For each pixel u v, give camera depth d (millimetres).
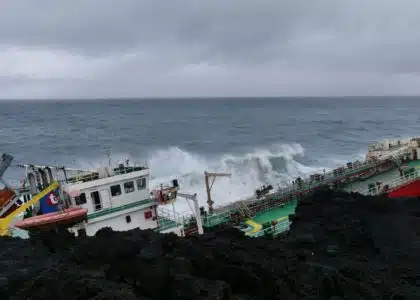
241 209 28688
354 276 8961
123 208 23625
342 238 11164
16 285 6980
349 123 151625
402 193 30469
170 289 7242
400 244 10641
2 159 24906
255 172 59750
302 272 8672
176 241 9742
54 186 22000
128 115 183375
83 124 140500
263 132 121500
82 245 9148
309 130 127375
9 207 22281
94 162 73062
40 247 9617
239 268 7957
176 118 168125
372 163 39000
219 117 176250
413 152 41688
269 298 7582
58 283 6824
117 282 7410
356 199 13594
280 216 28391
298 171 62000
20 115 182125
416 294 8125
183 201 39344
